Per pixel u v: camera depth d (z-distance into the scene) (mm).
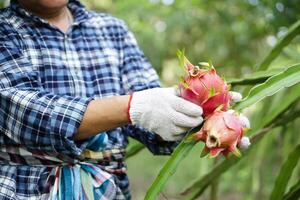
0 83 1259
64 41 1388
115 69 1433
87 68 1398
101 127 1188
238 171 2379
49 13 1387
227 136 1021
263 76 1413
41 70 1339
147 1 2965
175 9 2922
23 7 1376
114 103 1160
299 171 2102
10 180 1320
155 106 1110
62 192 1309
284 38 1595
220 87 1065
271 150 2355
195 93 1064
